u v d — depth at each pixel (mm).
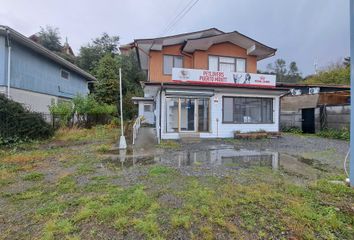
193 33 16375
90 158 8164
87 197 4406
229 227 3307
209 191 4637
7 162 7617
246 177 5715
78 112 18000
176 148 10430
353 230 3258
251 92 14461
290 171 6352
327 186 4945
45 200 4391
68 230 3252
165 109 13344
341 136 13523
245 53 17531
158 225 3369
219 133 14047
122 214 3699
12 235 3211
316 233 3180
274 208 3902
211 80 14109
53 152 9336
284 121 19156
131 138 13758
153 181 5379
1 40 12789
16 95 13945
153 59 16375
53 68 18328
